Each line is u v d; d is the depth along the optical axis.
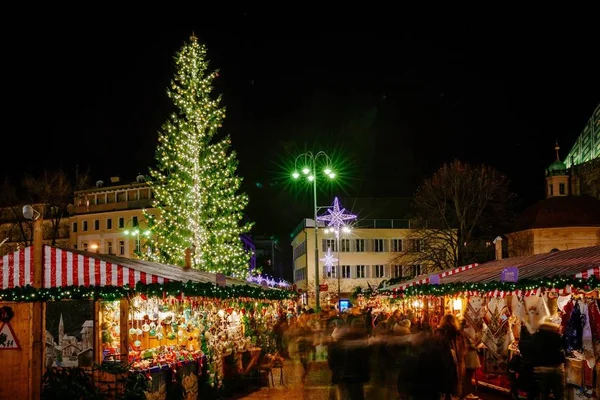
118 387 12.55
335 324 16.95
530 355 12.91
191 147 42.09
